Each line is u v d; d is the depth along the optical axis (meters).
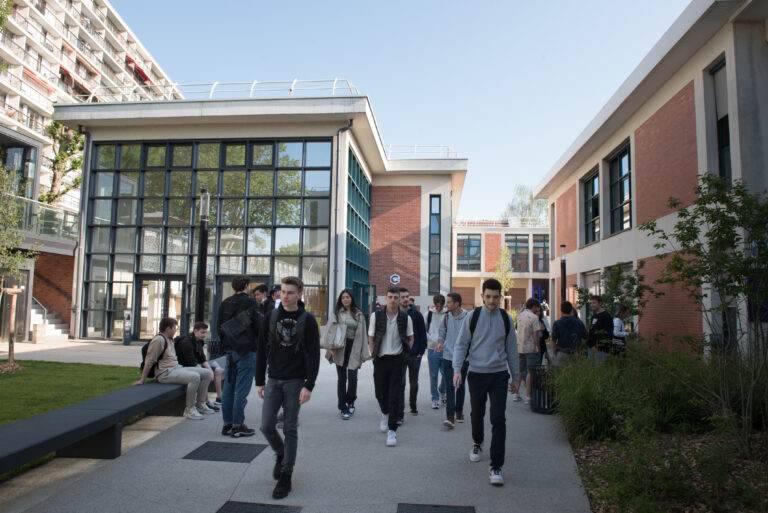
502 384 4.61
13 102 40.94
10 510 3.63
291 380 4.28
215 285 16.50
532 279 44.19
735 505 3.57
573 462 4.92
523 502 3.94
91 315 17.09
